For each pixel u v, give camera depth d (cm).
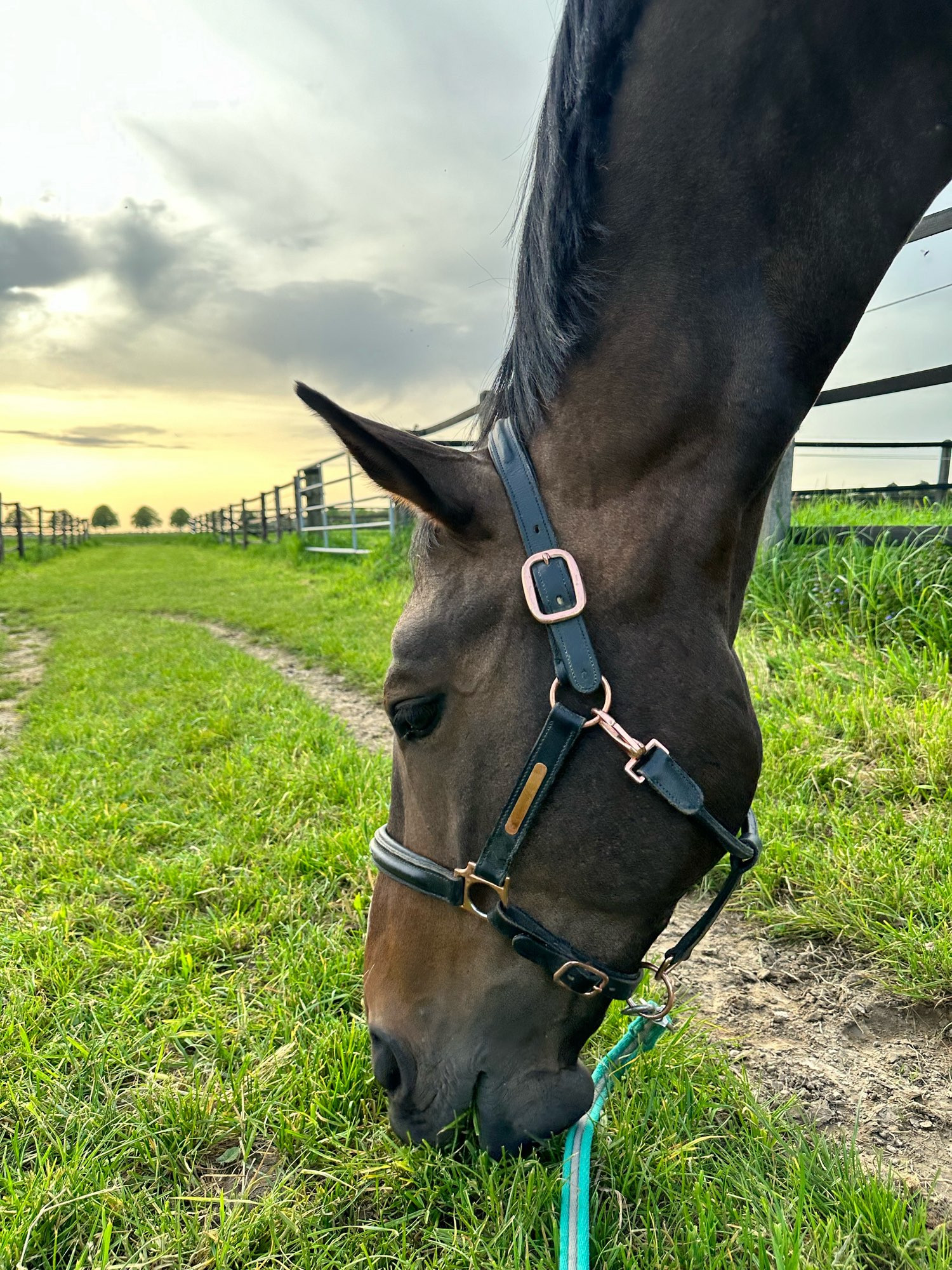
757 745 122
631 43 116
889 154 121
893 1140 144
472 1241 118
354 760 334
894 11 115
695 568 116
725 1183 127
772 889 226
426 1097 125
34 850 262
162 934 217
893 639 365
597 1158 133
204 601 1055
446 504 109
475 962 120
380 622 717
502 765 112
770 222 119
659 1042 160
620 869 112
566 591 109
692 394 116
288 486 1803
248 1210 127
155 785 324
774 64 116
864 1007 182
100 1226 125
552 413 118
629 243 118
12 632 865
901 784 265
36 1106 148
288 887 232
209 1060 164
